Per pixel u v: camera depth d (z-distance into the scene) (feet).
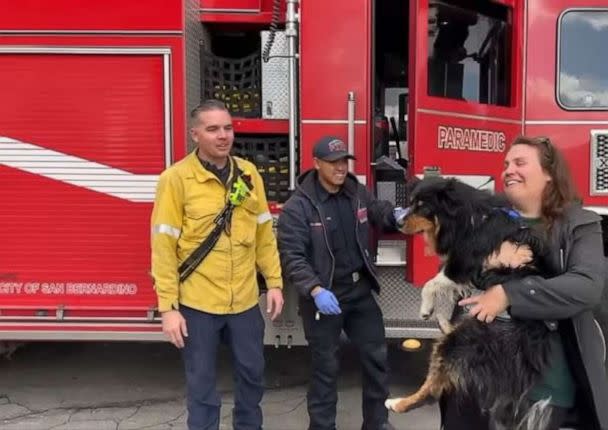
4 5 12.98
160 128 13.24
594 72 14.46
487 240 7.32
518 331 7.31
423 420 13.64
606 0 14.34
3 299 13.48
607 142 14.47
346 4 13.05
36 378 16.30
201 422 10.73
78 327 13.46
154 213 10.52
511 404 7.29
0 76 13.17
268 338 13.73
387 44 16.84
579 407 7.48
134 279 13.43
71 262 13.42
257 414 11.33
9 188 13.35
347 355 17.60
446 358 7.62
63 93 13.19
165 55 13.11
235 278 10.73
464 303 7.20
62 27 13.03
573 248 7.24
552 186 7.46
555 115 14.55
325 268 11.42
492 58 14.26
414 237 12.37
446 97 13.56
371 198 12.05
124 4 13.04
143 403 14.75
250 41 16.05
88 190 13.34
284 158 14.06
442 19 13.30
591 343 7.27
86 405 14.61
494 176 14.08
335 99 13.17
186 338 10.70
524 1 14.48
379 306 12.95
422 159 12.69
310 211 11.38
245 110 14.21
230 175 10.69
